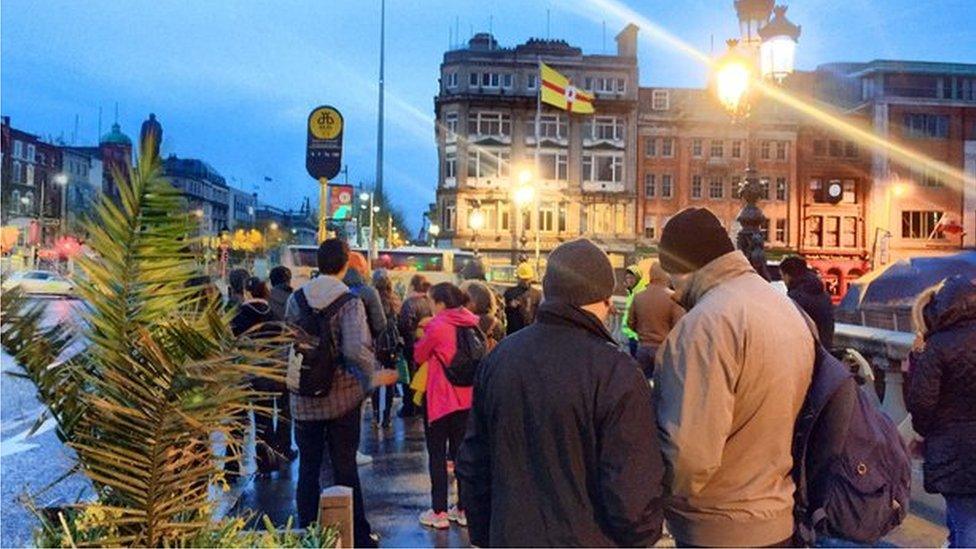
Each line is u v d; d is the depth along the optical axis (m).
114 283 2.79
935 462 4.05
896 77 64.81
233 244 46.28
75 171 93.94
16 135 82.06
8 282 3.12
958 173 63.66
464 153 59.91
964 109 64.00
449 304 6.25
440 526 6.07
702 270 2.87
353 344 5.26
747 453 2.69
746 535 2.69
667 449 2.63
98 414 2.89
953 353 3.95
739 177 61.56
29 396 11.07
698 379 2.62
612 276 2.75
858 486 2.71
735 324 2.64
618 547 2.54
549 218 60.47
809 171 62.56
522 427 2.61
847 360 7.78
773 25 10.91
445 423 6.12
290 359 5.27
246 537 3.26
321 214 9.93
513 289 10.77
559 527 2.54
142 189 2.80
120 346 2.78
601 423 2.52
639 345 8.65
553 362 2.60
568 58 60.81
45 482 7.16
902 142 63.34
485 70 60.47
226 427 2.98
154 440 2.80
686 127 61.44
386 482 7.52
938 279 12.83
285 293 8.34
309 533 3.44
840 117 63.06
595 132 60.91
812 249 62.16
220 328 2.79
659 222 61.41
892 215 62.84
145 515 2.88
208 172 113.75
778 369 2.64
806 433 2.75
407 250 34.44
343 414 5.37
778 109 62.56
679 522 2.82
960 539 4.03
